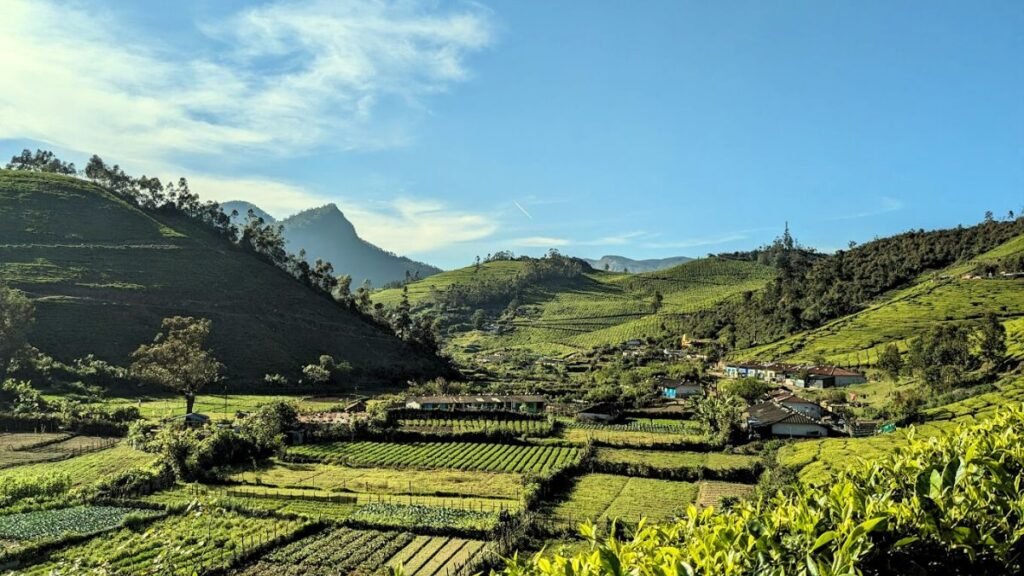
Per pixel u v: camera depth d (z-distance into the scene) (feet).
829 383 392.47
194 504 69.31
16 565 132.36
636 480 228.22
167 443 222.07
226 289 503.20
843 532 19.26
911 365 342.44
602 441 281.13
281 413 286.05
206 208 632.79
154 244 521.65
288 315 513.45
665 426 327.88
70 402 288.51
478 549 156.35
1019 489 24.11
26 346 323.16
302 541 160.56
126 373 352.08
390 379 481.87
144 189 613.11
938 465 25.67
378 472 239.71
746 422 295.07
